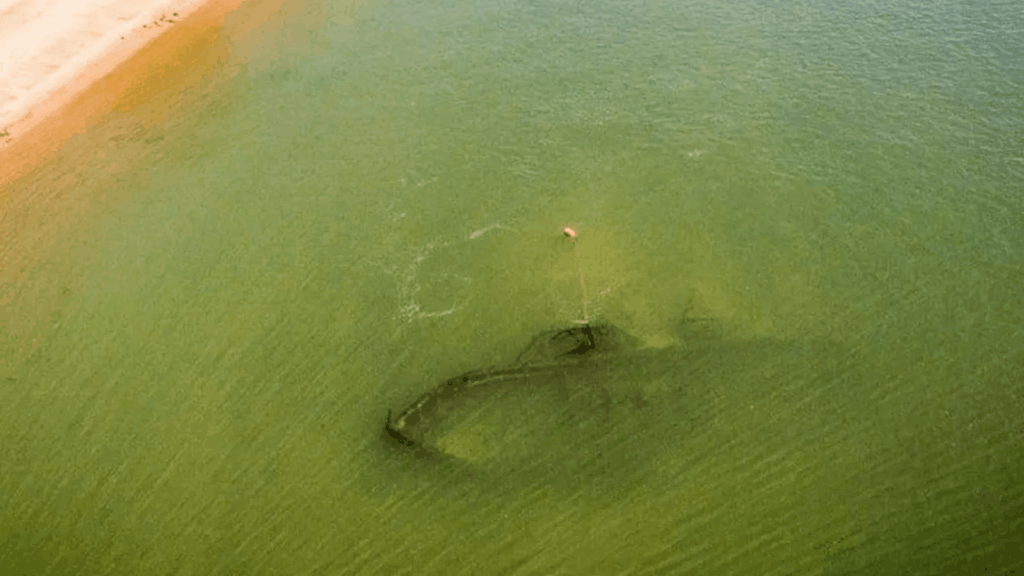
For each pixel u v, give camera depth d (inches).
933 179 1235.2
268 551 904.9
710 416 979.9
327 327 1144.8
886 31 1553.9
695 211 1262.3
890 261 1128.8
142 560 905.5
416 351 1102.4
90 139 1589.6
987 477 875.4
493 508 923.4
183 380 1091.9
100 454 1013.2
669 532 880.9
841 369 1005.8
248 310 1179.3
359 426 1019.3
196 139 1544.0
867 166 1277.1
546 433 986.7
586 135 1428.4
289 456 994.1
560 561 869.2
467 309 1155.3
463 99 1551.4
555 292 1164.5
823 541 849.5
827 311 1081.4
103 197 1425.9
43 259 1304.1
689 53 1582.2
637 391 1018.1
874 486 886.4
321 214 1332.4
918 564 820.0
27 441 1035.3
